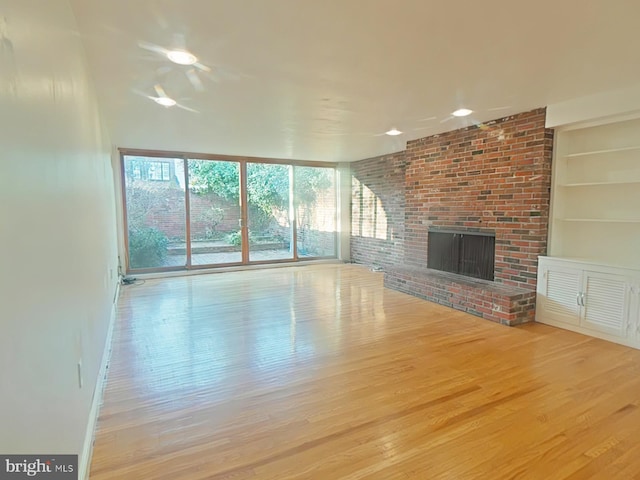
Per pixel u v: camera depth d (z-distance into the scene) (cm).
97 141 302
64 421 132
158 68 262
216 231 681
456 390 236
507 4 184
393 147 592
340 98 333
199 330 353
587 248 372
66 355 138
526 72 275
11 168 90
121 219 599
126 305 443
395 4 184
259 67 262
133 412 211
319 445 182
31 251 103
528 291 379
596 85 300
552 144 369
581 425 197
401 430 194
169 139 520
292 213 752
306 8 187
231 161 684
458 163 461
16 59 97
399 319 388
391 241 668
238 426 198
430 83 295
